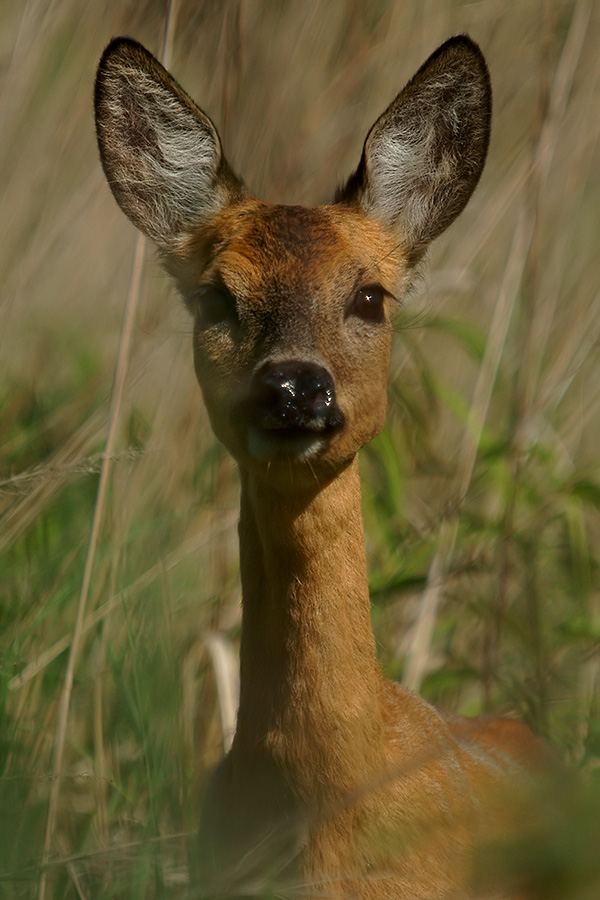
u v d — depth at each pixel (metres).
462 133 9.56
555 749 9.95
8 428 12.05
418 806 7.51
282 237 8.46
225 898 6.86
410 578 10.80
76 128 13.16
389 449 11.31
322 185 12.20
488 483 12.05
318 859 7.25
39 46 12.70
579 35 11.91
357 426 8.12
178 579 10.20
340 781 7.35
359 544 7.77
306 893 6.91
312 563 7.50
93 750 9.45
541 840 4.75
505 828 7.84
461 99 9.51
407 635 10.73
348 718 7.43
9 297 11.98
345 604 7.59
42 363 12.79
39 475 9.24
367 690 7.54
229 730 9.54
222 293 8.26
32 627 9.54
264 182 11.85
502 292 11.49
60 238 12.95
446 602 11.46
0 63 13.16
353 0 12.80
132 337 11.13
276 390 7.39
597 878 4.71
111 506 10.37
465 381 13.26
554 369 12.12
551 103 11.66
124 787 9.02
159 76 9.34
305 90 12.29
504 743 9.25
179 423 11.02
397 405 12.30
